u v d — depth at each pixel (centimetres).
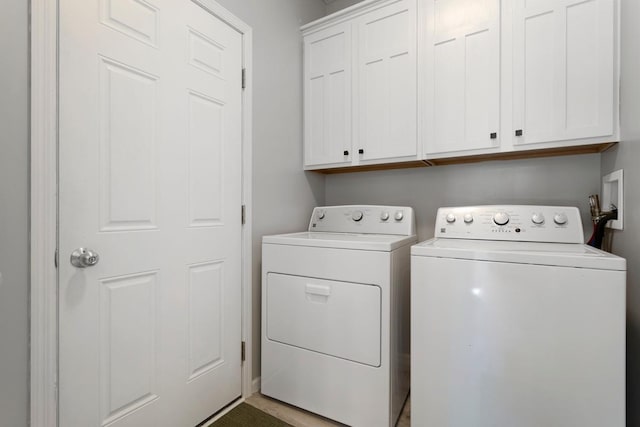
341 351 143
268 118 183
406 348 157
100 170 107
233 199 161
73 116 100
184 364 135
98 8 106
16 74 89
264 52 180
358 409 138
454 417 113
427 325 118
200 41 142
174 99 131
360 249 139
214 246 150
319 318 149
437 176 197
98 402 106
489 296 107
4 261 87
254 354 174
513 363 104
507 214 150
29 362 91
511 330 104
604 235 143
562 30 135
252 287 172
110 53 109
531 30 141
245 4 167
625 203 117
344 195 230
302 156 212
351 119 190
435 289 117
